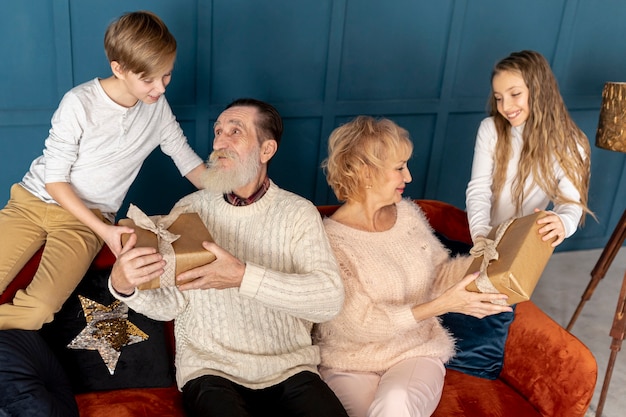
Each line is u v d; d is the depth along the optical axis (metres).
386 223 2.04
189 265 1.55
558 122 2.24
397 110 3.23
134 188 2.85
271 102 2.96
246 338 1.79
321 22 2.92
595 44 3.54
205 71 2.77
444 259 2.12
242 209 1.82
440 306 1.82
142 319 1.92
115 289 1.60
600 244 4.00
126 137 2.08
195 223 1.71
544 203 2.38
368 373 1.92
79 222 2.03
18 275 1.95
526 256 1.76
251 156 1.78
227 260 1.58
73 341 1.85
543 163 2.26
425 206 2.46
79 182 2.05
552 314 3.22
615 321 2.39
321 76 3.02
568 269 3.71
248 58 2.84
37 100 2.57
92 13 2.53
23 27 2.46
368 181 1.93
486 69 3.37
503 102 2.25
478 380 2.10
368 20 3.02
